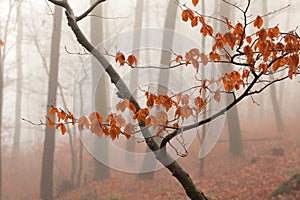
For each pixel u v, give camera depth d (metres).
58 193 13.09
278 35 2.33
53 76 12.96
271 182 9.63
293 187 7.86
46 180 12.65
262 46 2.26
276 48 2.31
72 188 13.40
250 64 2.29
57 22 13.08
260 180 10.09
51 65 12.95
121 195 10.82
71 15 2.39
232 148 13.84
